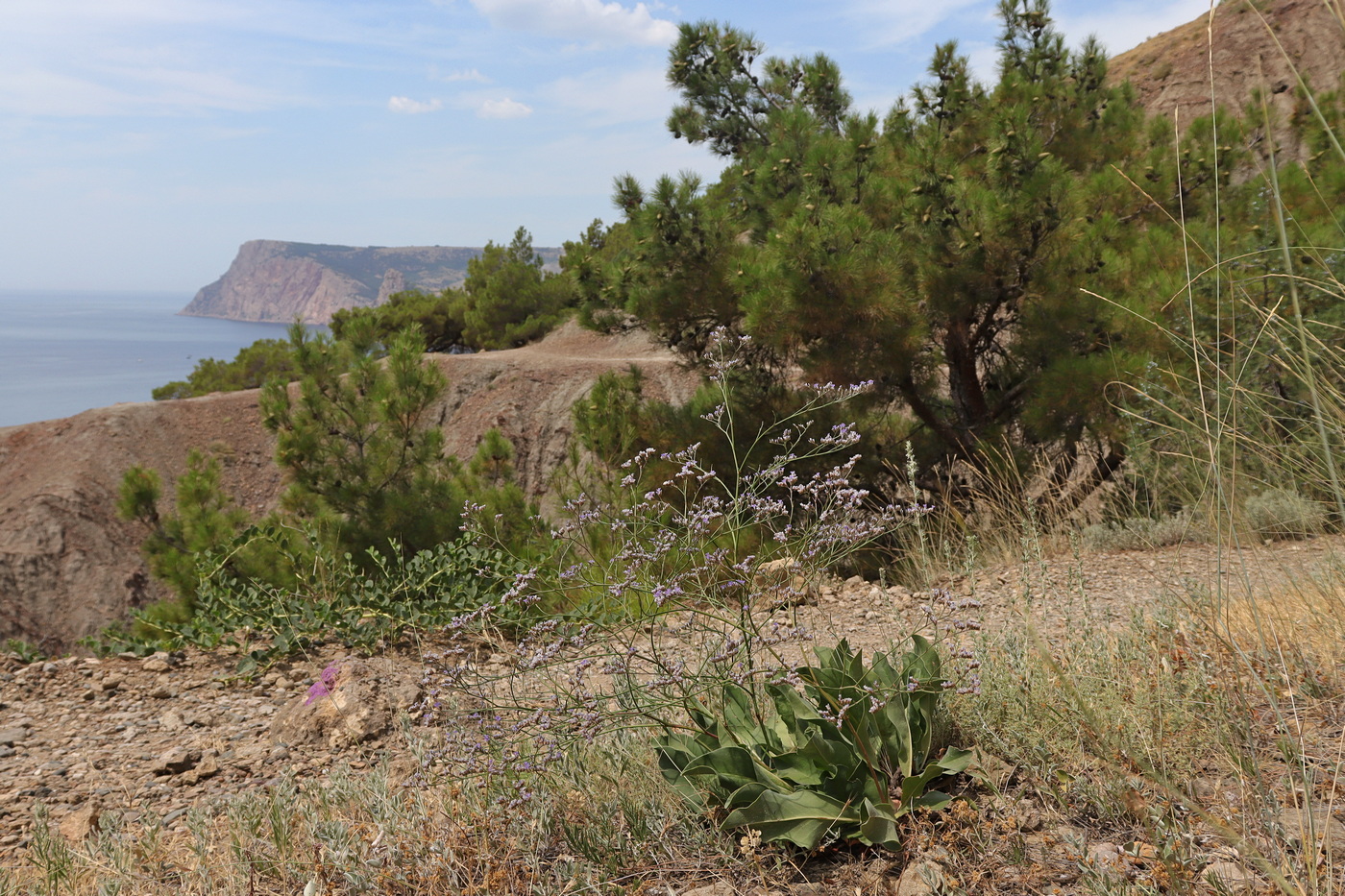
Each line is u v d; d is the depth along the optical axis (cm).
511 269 3691
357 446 1016
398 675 445
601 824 245
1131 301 812
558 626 314
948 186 898
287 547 681
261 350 4128
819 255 842
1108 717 242
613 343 3203
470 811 255
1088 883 185
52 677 500
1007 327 1003
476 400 2823
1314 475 332
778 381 1016
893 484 970
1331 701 258
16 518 2395
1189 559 500
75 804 339
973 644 285
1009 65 1183
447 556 597
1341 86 904
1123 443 764
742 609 260
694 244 973
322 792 291
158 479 1026
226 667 515
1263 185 905
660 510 293
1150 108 2933
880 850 222
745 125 1388
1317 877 173
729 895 210
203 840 266
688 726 263
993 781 238
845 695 241
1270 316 261
